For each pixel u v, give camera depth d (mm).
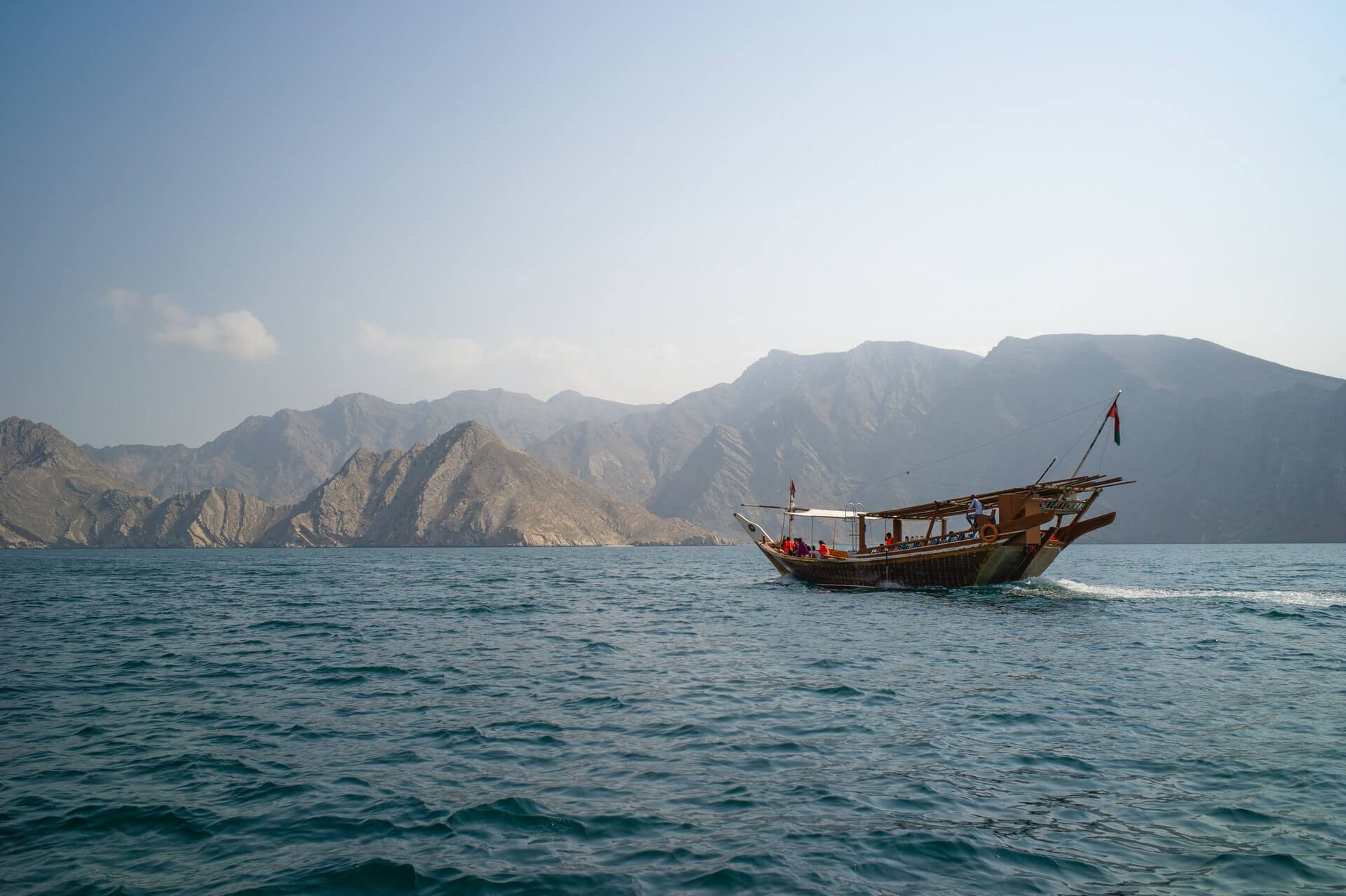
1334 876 9031
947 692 18891
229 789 12430
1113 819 10766
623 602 47969
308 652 26891
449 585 68875
